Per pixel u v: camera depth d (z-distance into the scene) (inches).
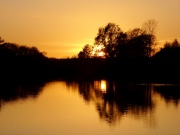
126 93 2755.9
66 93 2815.0
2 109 1888.5
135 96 2529.5
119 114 1720.0
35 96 2571.4
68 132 1322.6
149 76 4943.4
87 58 6496.1
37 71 6491.1
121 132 1317.7
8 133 1311.5
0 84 3885.3
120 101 2261.3
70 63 6668.3
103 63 5620.1
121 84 3690.9
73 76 5935.0
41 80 4778.5
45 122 1518.2
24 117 1638.8
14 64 6259.8
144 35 4945.9
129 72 5132.9
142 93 2723.9
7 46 6845.5
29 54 7293.3
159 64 5027.1
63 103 2162.9
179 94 2623.0
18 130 1359.5
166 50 5246.1
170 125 1434.5
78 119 1587.1
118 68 5221.5
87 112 1791.3
